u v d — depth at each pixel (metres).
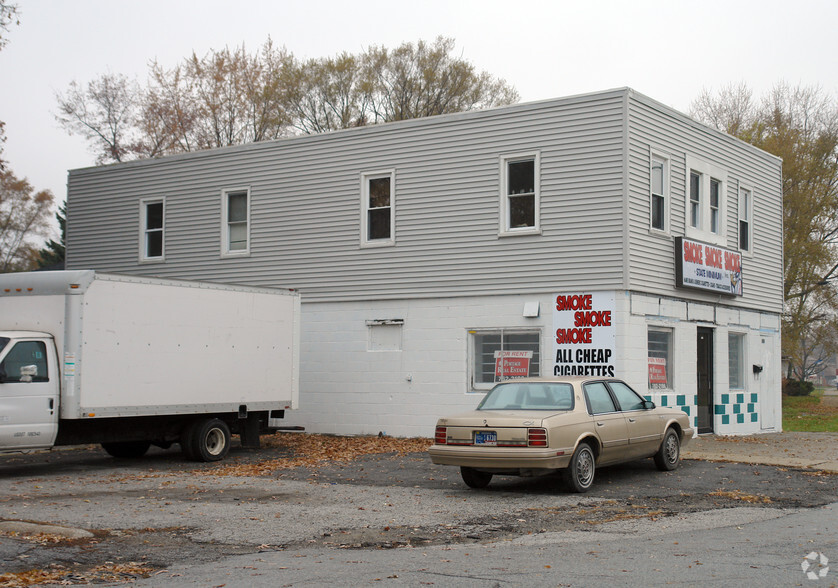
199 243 24.08
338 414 21.56
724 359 22.08
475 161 20.16
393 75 45.97
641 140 18.91
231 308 17.28
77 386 14.55
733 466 15.26
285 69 45.16
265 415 18.41
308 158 22.53
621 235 18.20
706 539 8.97
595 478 13.79
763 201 24.62
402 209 21.06
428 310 20.53
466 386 19.91
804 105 44.47
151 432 16.23
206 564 8.07
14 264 61.12
